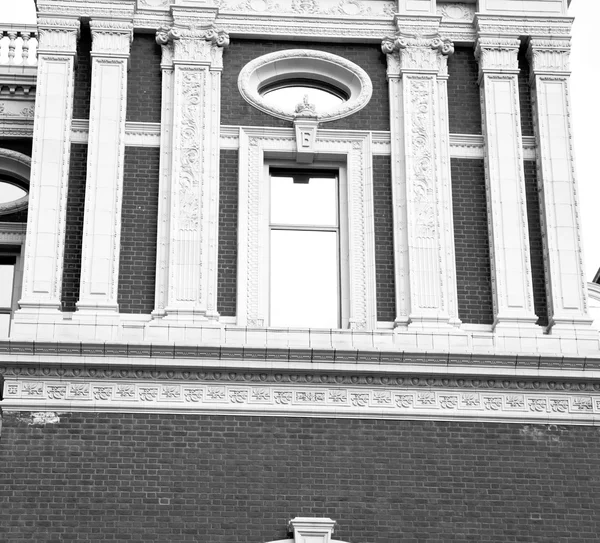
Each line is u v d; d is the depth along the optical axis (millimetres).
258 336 24312
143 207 25531
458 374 24062
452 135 26547
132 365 23656
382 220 25828
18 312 24203
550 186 26078
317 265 25891
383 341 24438
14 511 22703
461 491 23422
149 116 26281
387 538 22984
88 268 24734
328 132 26375
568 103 26781
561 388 24312
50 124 25828
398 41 26938
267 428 23625
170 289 24641
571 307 25109
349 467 23453
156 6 27047
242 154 26047
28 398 23453
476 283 25469
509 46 27062
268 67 27094
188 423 23547
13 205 28078
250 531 22875
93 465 23109
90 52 26500
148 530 22719
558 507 23453
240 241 25344
